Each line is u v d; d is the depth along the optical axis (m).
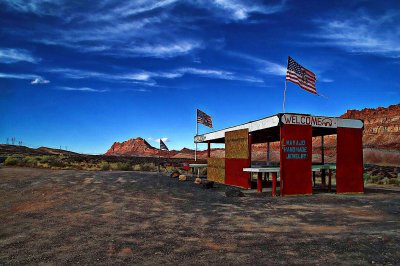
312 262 5.36
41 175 22.14
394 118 156.88
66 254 5.93
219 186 19.20
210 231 7.67
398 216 9.61
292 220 8.99
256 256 5.71
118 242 6.71
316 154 113.38
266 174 23.62
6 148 125.81
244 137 18.59
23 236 7.24
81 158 63.66
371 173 38.19
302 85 16.02
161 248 6.26
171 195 14.49
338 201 12.93
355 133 16.38
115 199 12.94
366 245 6.29
